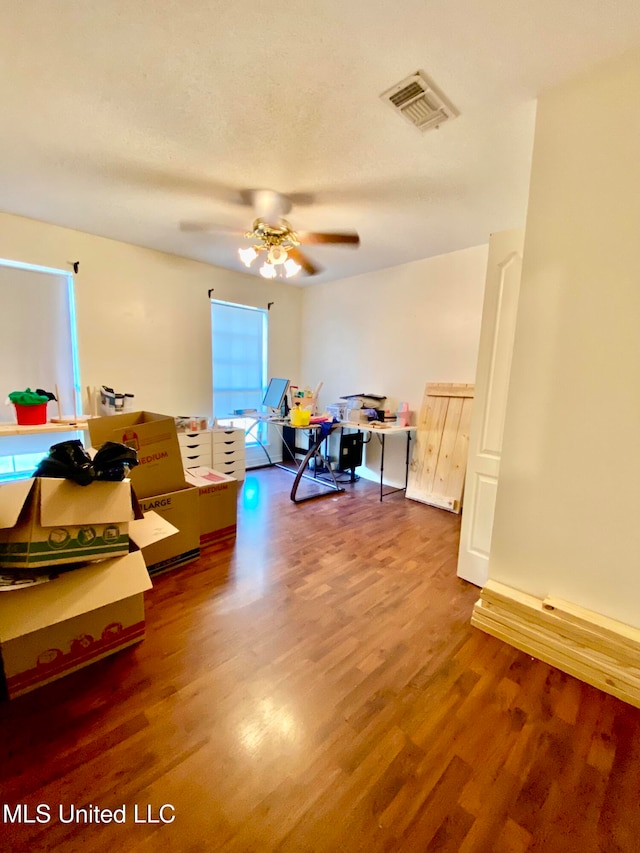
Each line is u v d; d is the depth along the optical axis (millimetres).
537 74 1458
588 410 1583
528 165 2072
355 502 3775
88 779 1140
